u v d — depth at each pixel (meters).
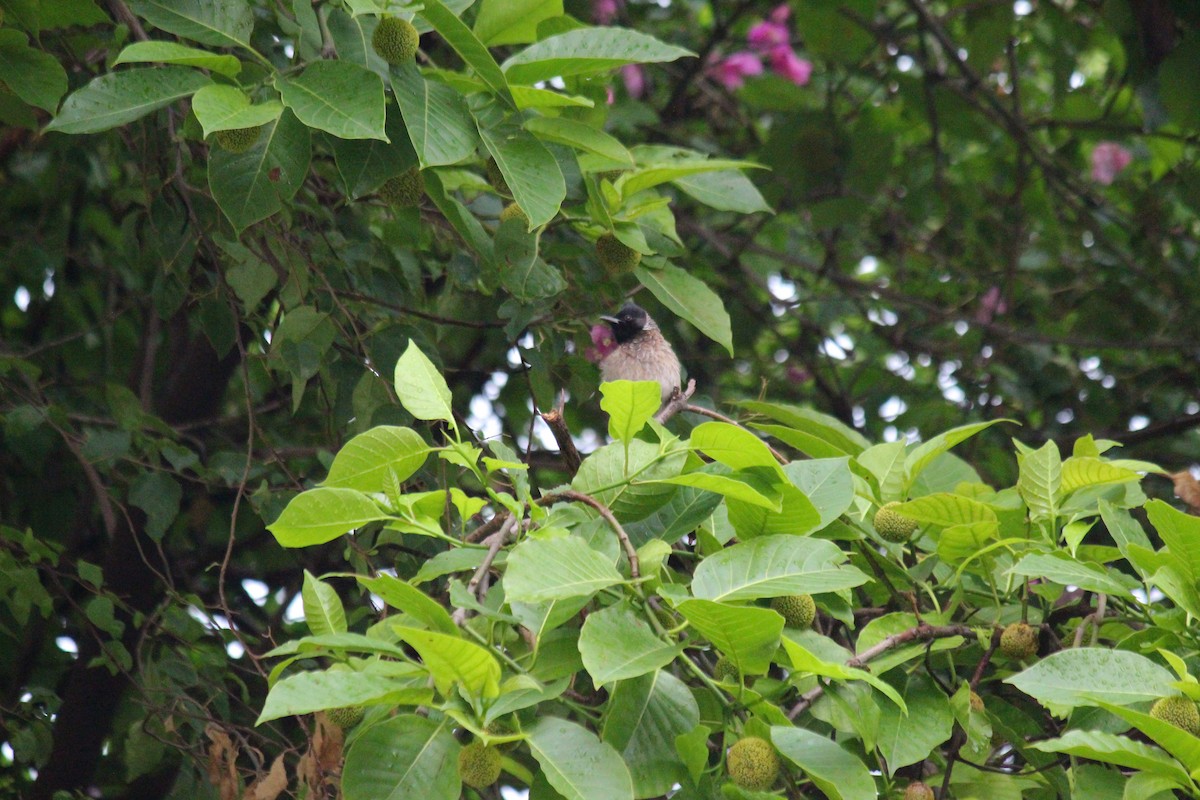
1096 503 6.92
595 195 7.82
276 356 8.75
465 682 4.65
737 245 14.74
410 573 9.02
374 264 9.57
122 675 11.10
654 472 5.90
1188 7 11.77
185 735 9.51
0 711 9.48
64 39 9.43
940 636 6.25
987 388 14.16
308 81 5.99
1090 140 14.32
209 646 9.73
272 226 9.12
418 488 8.78
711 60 15.06
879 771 6.28
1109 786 5.80
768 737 5.24
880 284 16.03
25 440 12.05
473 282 9.47
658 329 11.73
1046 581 6.66
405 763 4.86
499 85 6.69
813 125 13.78
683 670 6.54
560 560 5.09
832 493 6.10
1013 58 13.68
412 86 6.41
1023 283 14.88
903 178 15.40
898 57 14.88
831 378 15.00
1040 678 5.07
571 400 11.98
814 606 6.02
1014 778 6.44
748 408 8.34
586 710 5.77
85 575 9.34
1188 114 11.59
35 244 13.57
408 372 5.57
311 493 5.34
